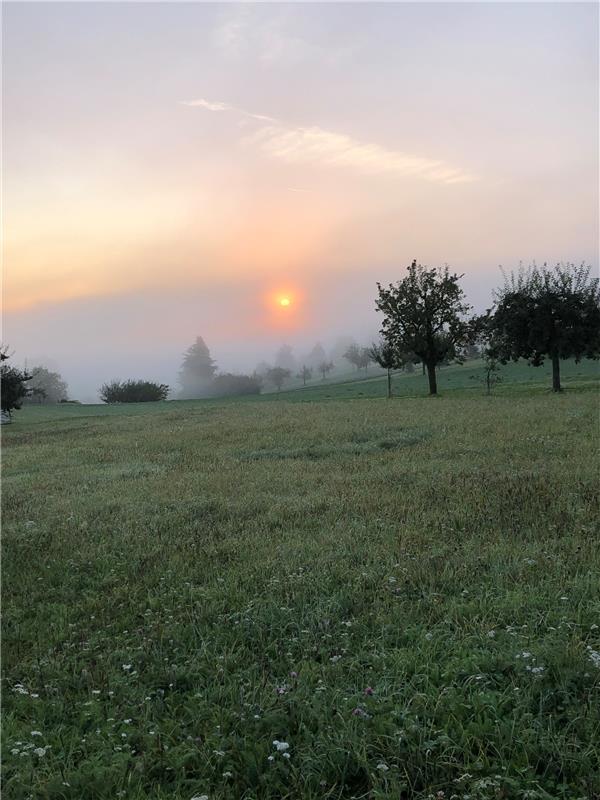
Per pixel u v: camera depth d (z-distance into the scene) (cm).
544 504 927
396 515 938
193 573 738
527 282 4412
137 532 952
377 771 355
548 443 1572
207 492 1256
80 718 435
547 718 388
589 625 506
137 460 1884
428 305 5191
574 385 4756
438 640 497
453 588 625
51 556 848
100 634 582
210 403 6919
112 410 6328
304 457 1688
